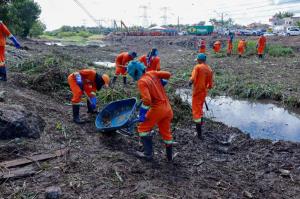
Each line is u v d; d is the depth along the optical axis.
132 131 7.38
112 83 12.90
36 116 7.04
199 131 8.29
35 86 9.85
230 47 27.22
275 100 13.50
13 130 6.31
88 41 63.88
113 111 7.71
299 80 16.16
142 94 5.79
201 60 8.10
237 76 17.11
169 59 27.16
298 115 11.51
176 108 9.99
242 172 6.54
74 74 7.76
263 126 10.23
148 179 5.64
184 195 5.27
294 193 5.85
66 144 6.55
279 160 7.21
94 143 6.84
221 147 7.91
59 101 9.49
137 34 71.56
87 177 5.43
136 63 5.92
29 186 5.05
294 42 36.03
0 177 5.14
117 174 5.60
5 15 42.31
